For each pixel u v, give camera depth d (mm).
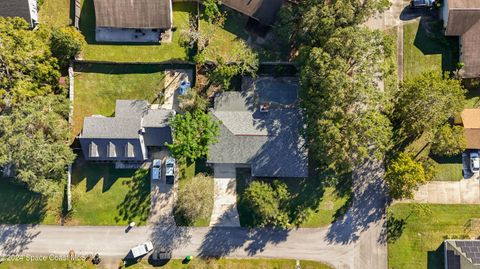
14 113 56594
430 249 62312
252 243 63281
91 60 64188
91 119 61406
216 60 62938
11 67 57938
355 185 63688
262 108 62281
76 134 63906
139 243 63500
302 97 59000
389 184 60531
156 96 64750
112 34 65188
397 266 62375
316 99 56781
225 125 62062
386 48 57719
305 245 63062
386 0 56688
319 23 56625
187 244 63500
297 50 64188
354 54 55406
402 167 57875
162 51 64875
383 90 63500
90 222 63750
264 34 64750
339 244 63031
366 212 63312
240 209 63625
